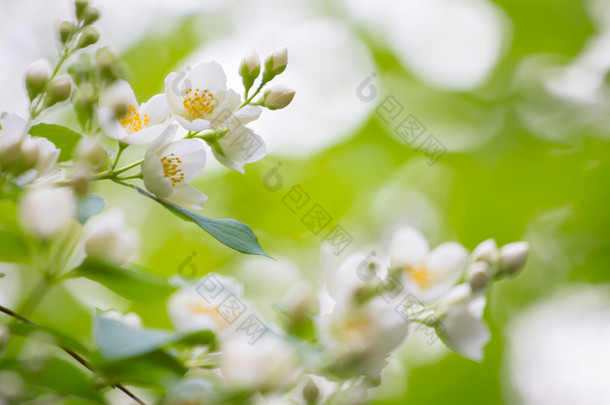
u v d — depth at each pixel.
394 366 1.03
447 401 1.15
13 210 0.61
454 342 0.60
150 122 0.62
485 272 0.60
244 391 0.55
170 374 0.56
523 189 1.28
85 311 0.83
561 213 1.27
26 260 0.57
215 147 0.63
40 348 0.57
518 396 1.23
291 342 0.56
